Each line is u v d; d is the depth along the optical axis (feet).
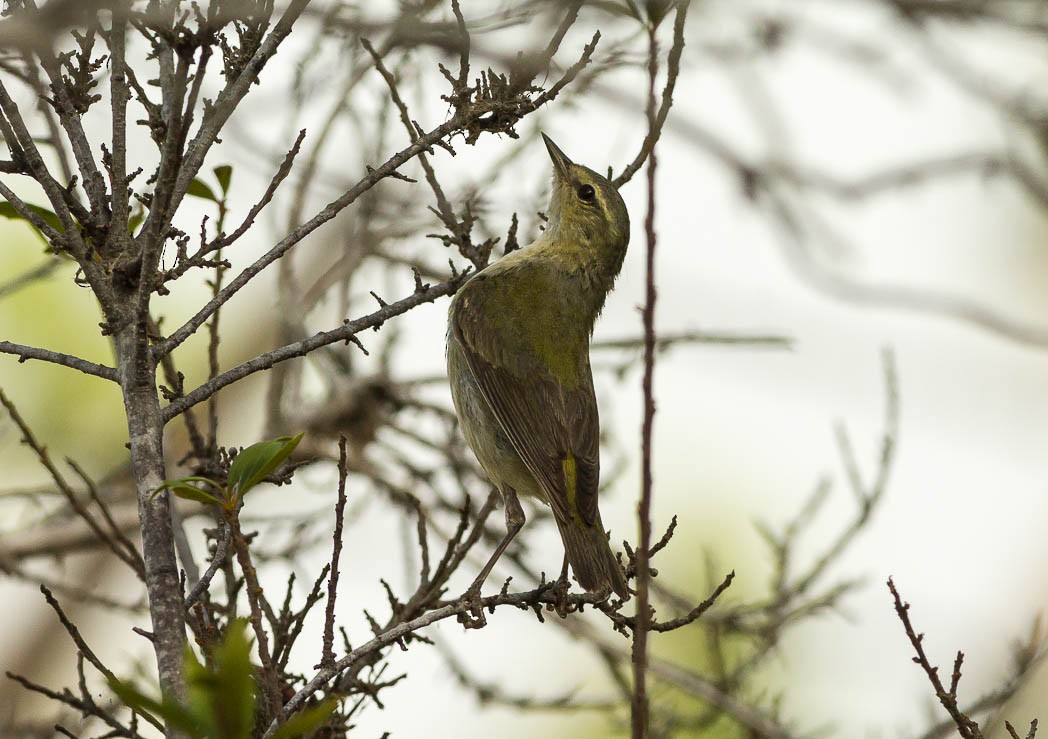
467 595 30.83
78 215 23.68
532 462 35.55
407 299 26.55
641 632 18.75
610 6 23.47
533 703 39.88
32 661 45.70
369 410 45.83
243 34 22.65
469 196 40.09
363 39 31.37
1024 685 34.76
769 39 38.29
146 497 22.07
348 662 23.17
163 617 21.26
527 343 37.19
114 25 22.45
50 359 23.13
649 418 19.51
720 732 42.57
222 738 16.60
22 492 39.50
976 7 36.96
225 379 23.70
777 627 40.45
